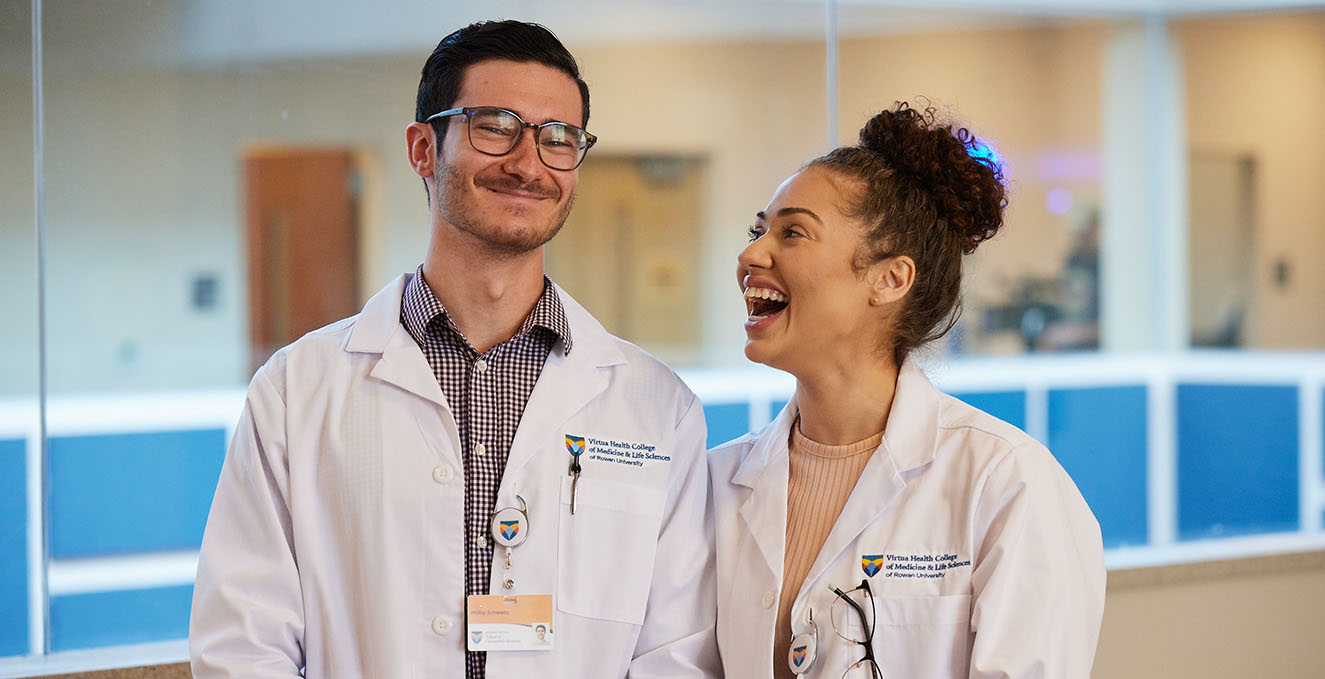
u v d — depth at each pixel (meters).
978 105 4.43
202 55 3.83
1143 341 4.63
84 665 2.22
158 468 3.84
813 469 1.66
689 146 4.36
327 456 1.55
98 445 3.77
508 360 1.62
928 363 1.75
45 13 3.64
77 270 3.87
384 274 4.20
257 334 4.11
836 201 1.57
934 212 1.59
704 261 4.47
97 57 3.73
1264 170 4.47
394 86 4.04
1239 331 4.55
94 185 3.83
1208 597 2.68
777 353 1.60
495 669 1.51
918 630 1.51
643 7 4.22
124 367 3.96
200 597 1.54
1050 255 4.59
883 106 4.31
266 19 3.84
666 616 1.66
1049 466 1.55
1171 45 4.55
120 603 3.57
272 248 4.07
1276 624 2.75
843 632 1.52
